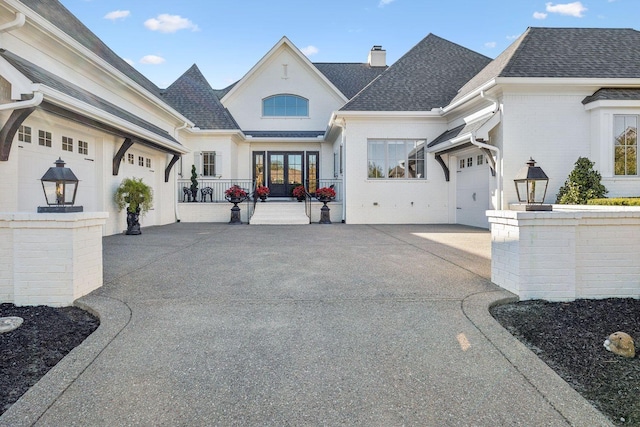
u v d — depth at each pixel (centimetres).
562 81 907
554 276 364
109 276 470
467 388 215
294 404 201
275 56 1745
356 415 191
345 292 399
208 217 1427
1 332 288
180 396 207
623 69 945
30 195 668
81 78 801
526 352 257
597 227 370
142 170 1144
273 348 265
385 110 1288
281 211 1408
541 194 954
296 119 1748
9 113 568
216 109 1608
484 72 1157
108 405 197
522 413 192
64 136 770
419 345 270
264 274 488
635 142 911
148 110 1123
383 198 1320
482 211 1128
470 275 475
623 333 267
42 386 212
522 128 952
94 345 264
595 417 187
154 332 290
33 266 354
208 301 366
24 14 567
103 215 406
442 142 1163
